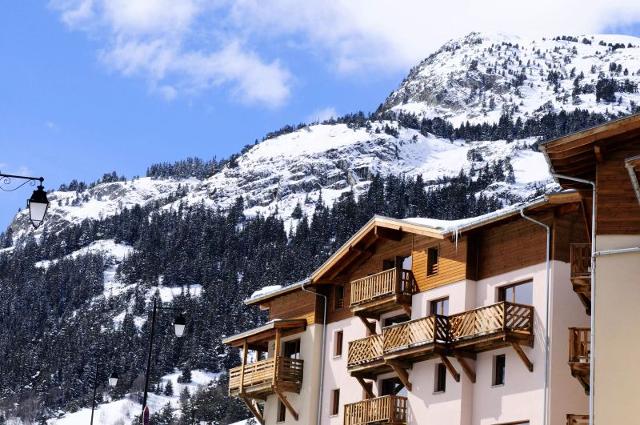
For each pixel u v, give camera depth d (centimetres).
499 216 5262
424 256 5947
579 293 4784
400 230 6047
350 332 6612
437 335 5444
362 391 6391
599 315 3575
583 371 4622
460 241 5634
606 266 3619
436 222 6044
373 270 6444
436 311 5809
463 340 5331
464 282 5534
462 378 5438
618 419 3459
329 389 6700
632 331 3522
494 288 5394
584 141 3734
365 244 6462
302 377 6888
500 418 5188
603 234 3656
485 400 5312
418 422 5716
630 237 3622
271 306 7462
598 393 3503
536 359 5034
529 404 5016
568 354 4966
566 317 5006
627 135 3697
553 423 4872
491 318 5162
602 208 3684
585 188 3997
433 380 5669
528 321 5091
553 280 5025
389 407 5834
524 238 5278
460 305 5531
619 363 3509
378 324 6372
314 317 6888
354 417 6097
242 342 7431
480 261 5547
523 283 5247
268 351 7381
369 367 6084
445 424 5497
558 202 4947
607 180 3706
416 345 5559
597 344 3550
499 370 5312
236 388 7262
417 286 5950
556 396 4916
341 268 6700
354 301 6322
